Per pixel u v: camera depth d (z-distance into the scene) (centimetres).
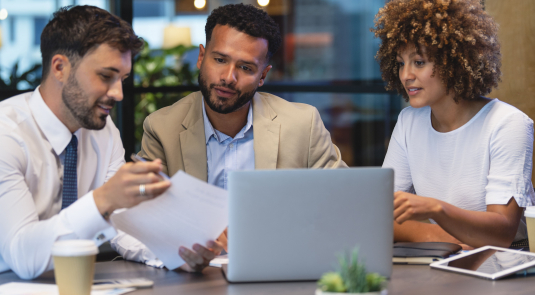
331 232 110
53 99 135
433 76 170
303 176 109
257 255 110
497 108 177
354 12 372
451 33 165
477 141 177
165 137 182
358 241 111
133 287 108
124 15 344
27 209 123
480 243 154
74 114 132
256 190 109
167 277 119
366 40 371
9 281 117
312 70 375
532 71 268
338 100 365
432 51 168
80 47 125
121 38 127
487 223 153
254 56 169
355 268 74
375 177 111
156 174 109
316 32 373
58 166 142
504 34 271
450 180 185
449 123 184
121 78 131
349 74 375
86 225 113
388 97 365
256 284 111
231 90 169
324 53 374
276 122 188
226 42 167
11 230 120
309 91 362
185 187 108
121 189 108
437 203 146
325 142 193
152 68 345
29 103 139
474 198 179
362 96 365
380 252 112
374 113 367
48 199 138
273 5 371
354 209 111
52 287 109
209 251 119
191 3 348
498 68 177
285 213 110
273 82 372
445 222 147
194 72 349
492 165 171
